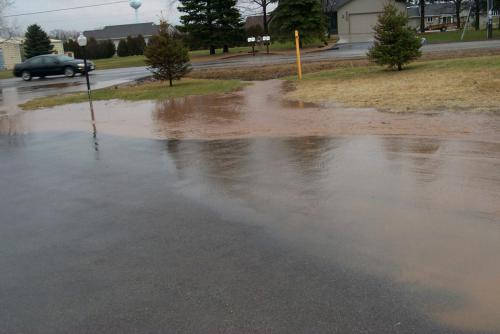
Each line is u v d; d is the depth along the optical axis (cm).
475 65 1691
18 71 3178
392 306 353
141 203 626
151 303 380
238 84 1967
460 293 363
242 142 938
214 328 341
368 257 428
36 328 356
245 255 452
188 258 455
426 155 730
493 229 463
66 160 913
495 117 941
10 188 748
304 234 486
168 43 2067
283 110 1256
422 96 1226
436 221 489
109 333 344
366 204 551
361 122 1010
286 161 767
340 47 3678
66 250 496
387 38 1792
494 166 652
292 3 3800
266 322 344
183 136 1054
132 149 963
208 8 3962
